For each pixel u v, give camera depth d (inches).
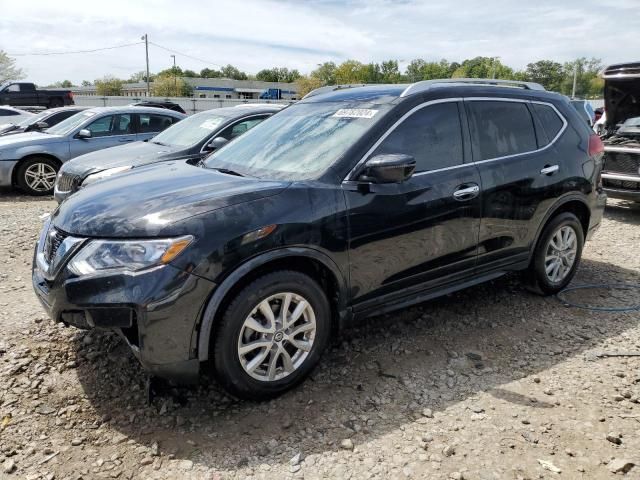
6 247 239.9
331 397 125.7
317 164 135.0
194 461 104.3
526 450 107.2
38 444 108.3
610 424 115.4
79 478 99.6
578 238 187.9
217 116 304.0
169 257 106.7
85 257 110.0
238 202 116.6
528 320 168.2
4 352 141.9
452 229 148.1
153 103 889.5
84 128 400.5
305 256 121.2
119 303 105.9
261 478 99.7
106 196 125.7
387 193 133.9
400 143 140.5
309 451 107.1
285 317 121.3
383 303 140.2
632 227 292.0
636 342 153.7
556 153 175.0
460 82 161.3
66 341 148.3
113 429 113.6
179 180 134.6
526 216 166.7
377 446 108.5
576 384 131.3
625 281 203.3
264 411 120.1
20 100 1020.5
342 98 159.9
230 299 113.9
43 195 395.9
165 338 107.9
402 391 128.4
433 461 104.0
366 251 131.6
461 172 149.7
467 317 170.1
